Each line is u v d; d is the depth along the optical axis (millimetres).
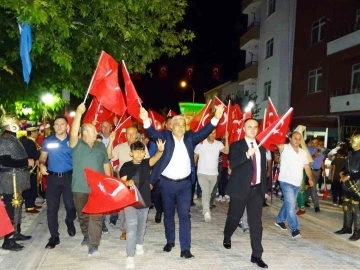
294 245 7445
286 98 28062
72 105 18547
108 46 9969
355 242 7863
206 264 6145
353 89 22250
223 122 10820
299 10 26797
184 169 6375
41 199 11453
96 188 5699
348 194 8219
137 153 6090
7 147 6477
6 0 6199
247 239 7684
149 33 10562
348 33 22688
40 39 7691
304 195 10664
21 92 10586
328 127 23812
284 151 8070
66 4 7750
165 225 6695
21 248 6609
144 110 6312
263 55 31609
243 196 6211
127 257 5859
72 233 7453
